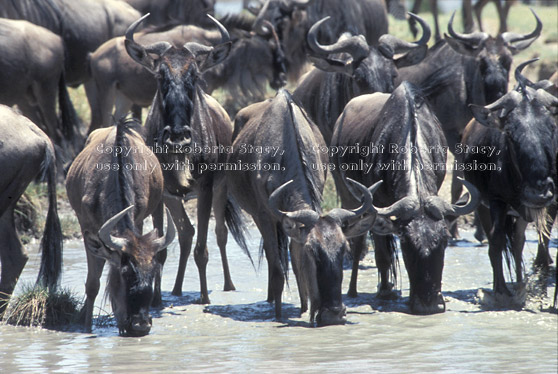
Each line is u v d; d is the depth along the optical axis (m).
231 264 40.88
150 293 26.12
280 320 29.78
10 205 31.12
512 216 33.69
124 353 25.17
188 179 32.75
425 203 29.08
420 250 28.42
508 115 30.69
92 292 28.53
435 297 28.72
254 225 50.22
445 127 45.06
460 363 23.53
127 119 31.69
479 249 42.66
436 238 28.52
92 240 26.16
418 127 31.12
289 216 26.92
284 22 59.66
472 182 34.38
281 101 30.97
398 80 47.22
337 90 41.34
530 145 29.98
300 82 45.56
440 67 46.28
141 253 26.30
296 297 33.84
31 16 56.78
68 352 25.41
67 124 54.34
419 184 29.56
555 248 42.31
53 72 53.00
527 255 40.53
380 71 38.62
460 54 45.47
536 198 29.83
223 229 35.75
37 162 31.36
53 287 31.05
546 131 30.30
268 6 60.03
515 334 27.22
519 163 30.22
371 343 26.06
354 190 33.81
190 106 31.59
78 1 59.03
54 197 31.58
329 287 26.67
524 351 24.95
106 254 26.28
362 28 61.34
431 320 29.09
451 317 29.56
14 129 30.75
